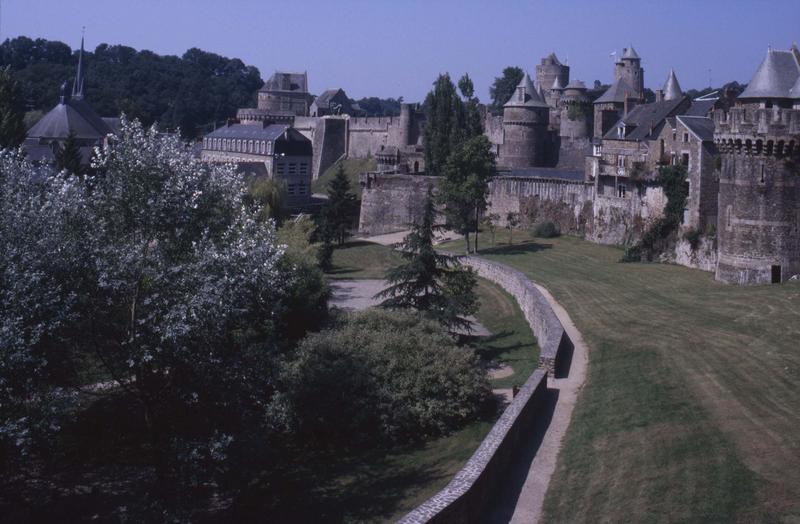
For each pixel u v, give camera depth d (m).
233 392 28.17
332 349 34.47
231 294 26.50
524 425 27.53
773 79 54.22
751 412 27.25
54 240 25.95
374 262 81.81
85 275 26.44
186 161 28.47
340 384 32.66
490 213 96.06
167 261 27.14
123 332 27.05
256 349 28.95
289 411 32.50
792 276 50.97
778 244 50.88
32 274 24.44
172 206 27.36
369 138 145.25
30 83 180.25
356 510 26.86
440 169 108.12
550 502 22.50
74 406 28.03
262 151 117.88
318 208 109.88
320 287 41.78
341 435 32.62
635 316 44.56
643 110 81.38
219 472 27.56
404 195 105.31
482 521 21.44
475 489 21.12
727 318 41.47
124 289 26.38
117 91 193.88
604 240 79.69
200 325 25.88
